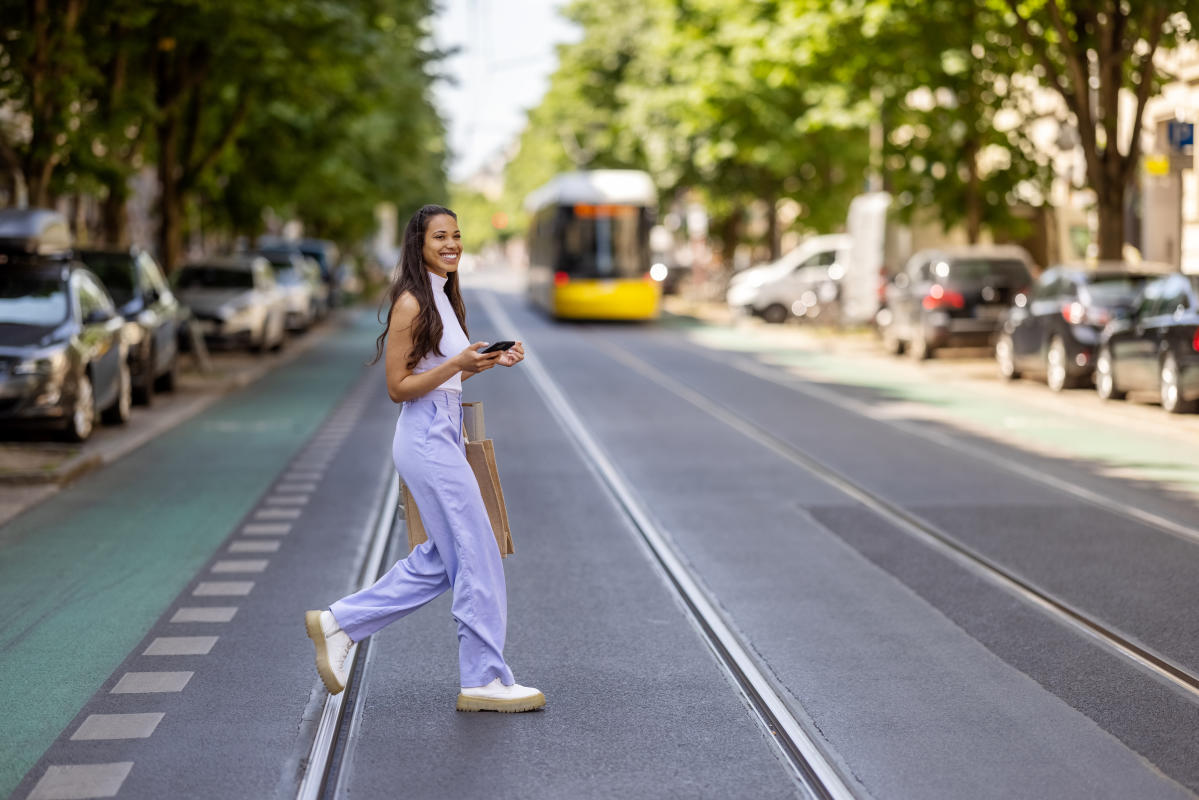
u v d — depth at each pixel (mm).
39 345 15703
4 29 20406
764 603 8617
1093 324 21984
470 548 6371
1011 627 8031
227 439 16906
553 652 7508
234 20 24891
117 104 23125
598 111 57938
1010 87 30172
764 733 6152
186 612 8438
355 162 48281
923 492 12812
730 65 40438
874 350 32469
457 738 6082
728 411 19734
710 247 59188
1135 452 15594
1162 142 21969
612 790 5441
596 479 13664
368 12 28156
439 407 6348
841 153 42625
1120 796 5371
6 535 10891
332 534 10906
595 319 46094
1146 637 7777
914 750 5895
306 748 5934
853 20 27375
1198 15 21641
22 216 17672
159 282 22359
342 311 53312
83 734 6129
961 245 37625
